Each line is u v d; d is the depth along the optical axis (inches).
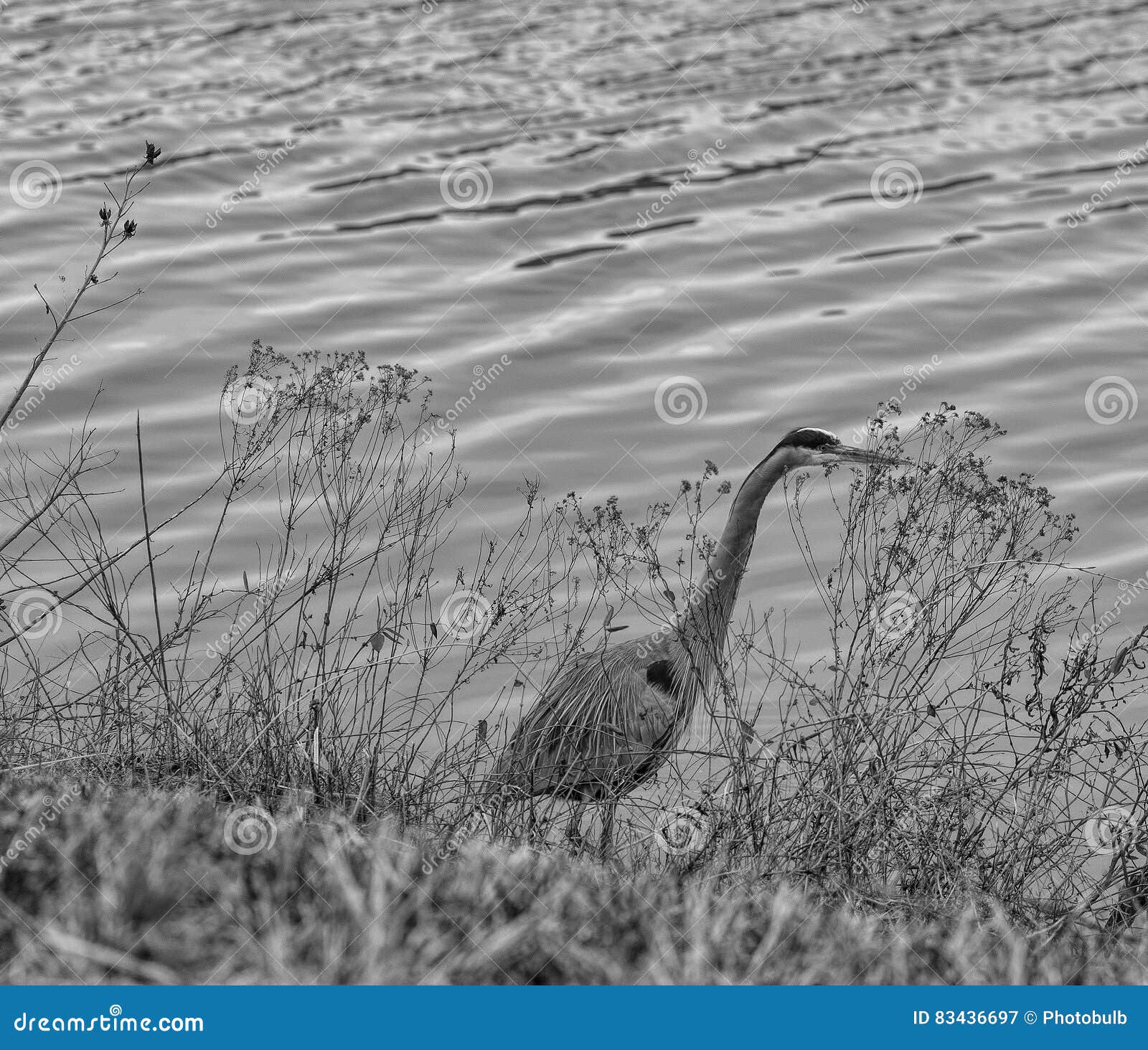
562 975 264.5
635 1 1731.1
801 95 1417.3
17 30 1521.9
